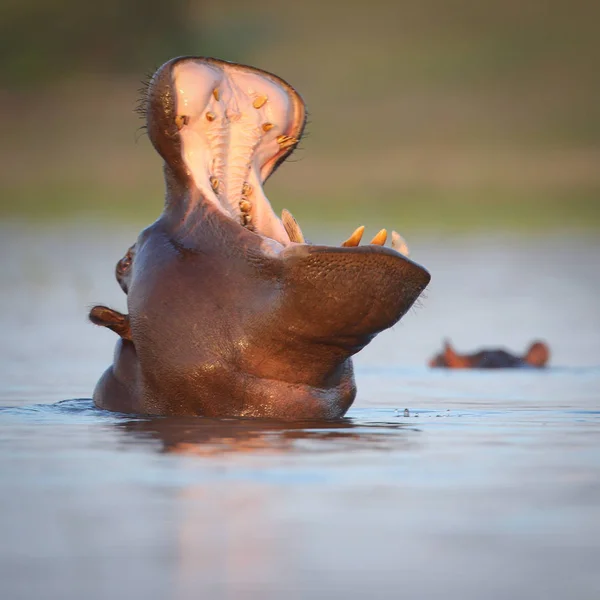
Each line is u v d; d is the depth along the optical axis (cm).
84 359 5141
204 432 2753
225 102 3158
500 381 4569
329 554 1748
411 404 3659
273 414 2969
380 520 1928
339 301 2714
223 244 2983
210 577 1648
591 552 1767
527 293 8838
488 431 2881
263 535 1839
